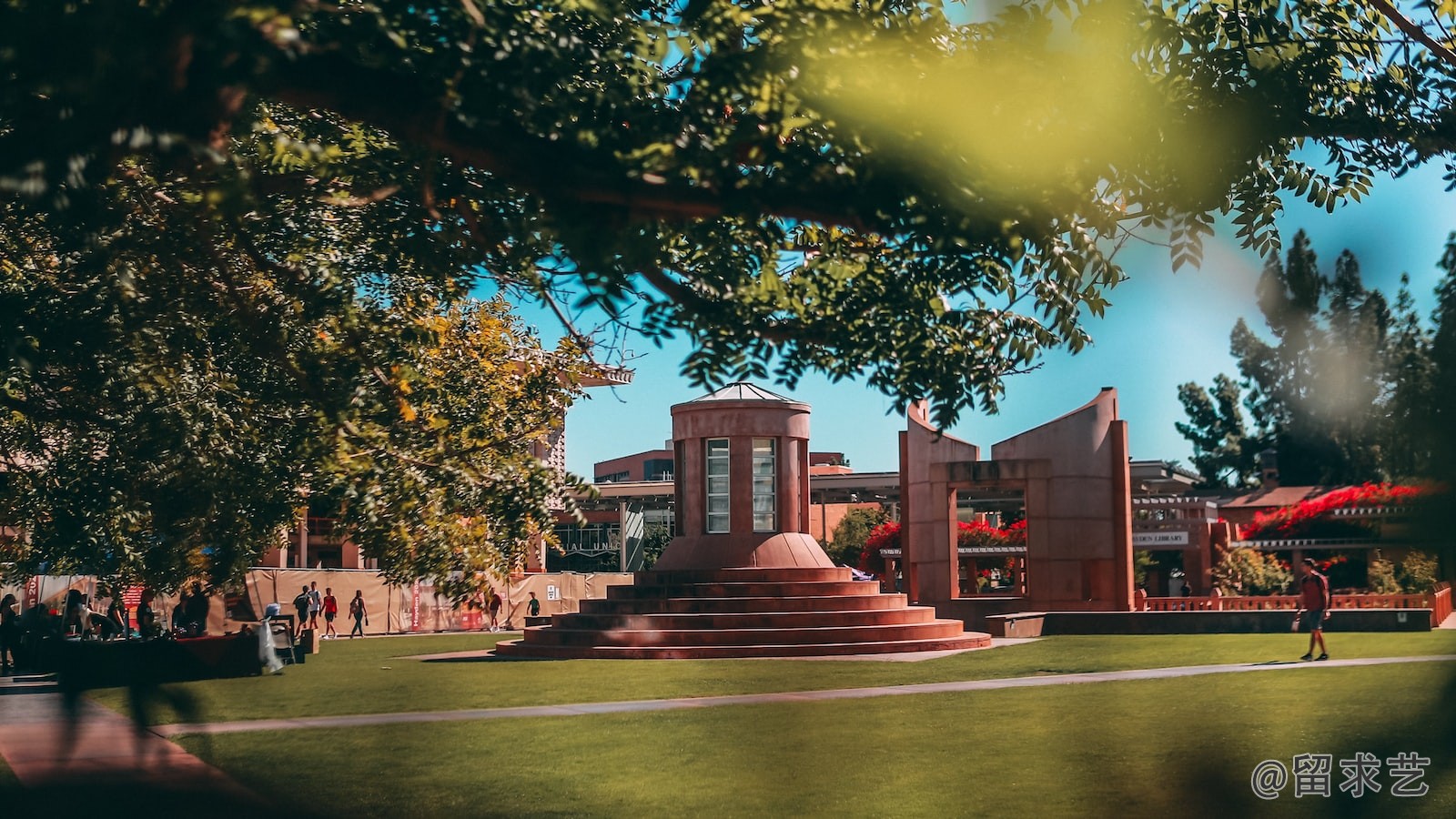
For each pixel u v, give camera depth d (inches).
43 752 363.9
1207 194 253.8
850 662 894.4
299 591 1540.4
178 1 163.6
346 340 350.9
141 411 394.9
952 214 209.8
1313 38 309.0
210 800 300.8
